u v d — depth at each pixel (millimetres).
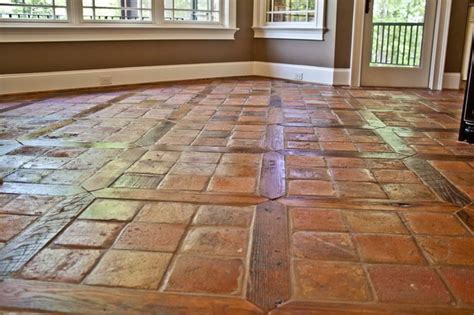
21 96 3977
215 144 2463
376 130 2848
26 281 1132
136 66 4953
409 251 1304
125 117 3143
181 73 5328
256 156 2250
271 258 1258
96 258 1247
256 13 5750
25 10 4082
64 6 4293
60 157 2189
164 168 2039
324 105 3732
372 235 1403
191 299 1064
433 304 1054
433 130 2863
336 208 1611
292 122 3051
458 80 4887
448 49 4801
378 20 4887
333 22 4926
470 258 1265
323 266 1219
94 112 3311
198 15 5355
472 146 2479
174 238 1371
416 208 1615
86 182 1849
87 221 1481
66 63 4422
